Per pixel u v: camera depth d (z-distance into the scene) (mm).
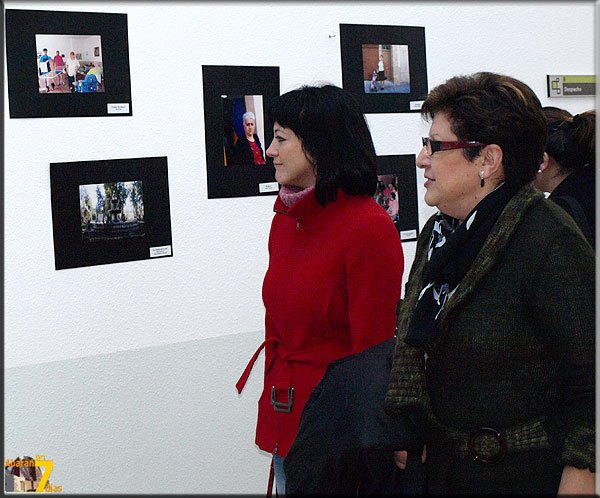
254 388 2889
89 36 2490
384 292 1876
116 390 2596
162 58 2631
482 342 1429
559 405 1403
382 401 1732
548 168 2385
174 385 2709
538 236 1409
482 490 1486
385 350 1850
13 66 2375
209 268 2768
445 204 1520
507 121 1422
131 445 2631
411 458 1650
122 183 2574
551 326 1373
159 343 2672
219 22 2730
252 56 2805
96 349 2555
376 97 3076
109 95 2535
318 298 1912
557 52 3494
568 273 1367
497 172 1468
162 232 2660
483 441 1469
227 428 2828
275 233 2129
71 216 2492
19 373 2430
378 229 1890
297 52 2898
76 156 2492
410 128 3180
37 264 2447
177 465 2727
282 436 2010
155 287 2658
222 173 2768
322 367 1949
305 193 1946
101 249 2549
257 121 2826
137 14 2578
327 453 1746
